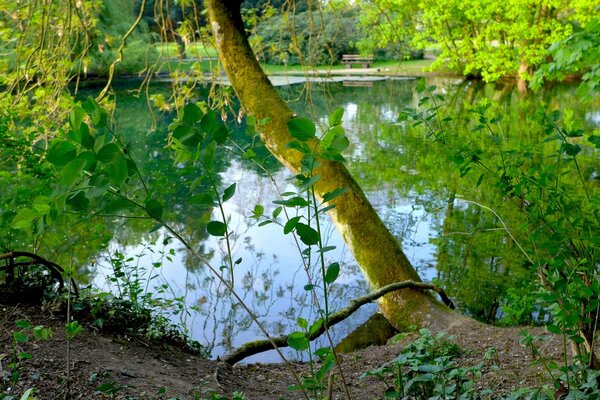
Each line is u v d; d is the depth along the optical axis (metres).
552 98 20.59
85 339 3.70
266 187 11.11
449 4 20.30
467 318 5.58
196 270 7.27
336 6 9.02
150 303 4.77
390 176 11.51
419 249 7.75
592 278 2.59
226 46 7.39
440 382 2.62
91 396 2.98
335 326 6.13
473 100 20.81
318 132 12.23
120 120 18.56
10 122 4.87
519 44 22.30
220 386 3.69
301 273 7.29
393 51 8.15
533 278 6.62
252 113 7.16
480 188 9.95
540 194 2.94
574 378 2.76
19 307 3.90
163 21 6.63
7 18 6.54
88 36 6.36
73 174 1.72
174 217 9.21
